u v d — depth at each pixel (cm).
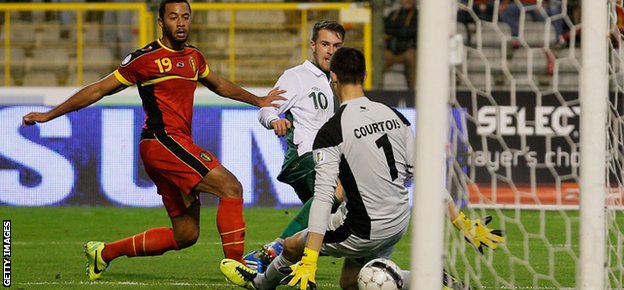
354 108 1688
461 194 1616
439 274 1308
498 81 4109
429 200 1305
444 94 1300
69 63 4353
